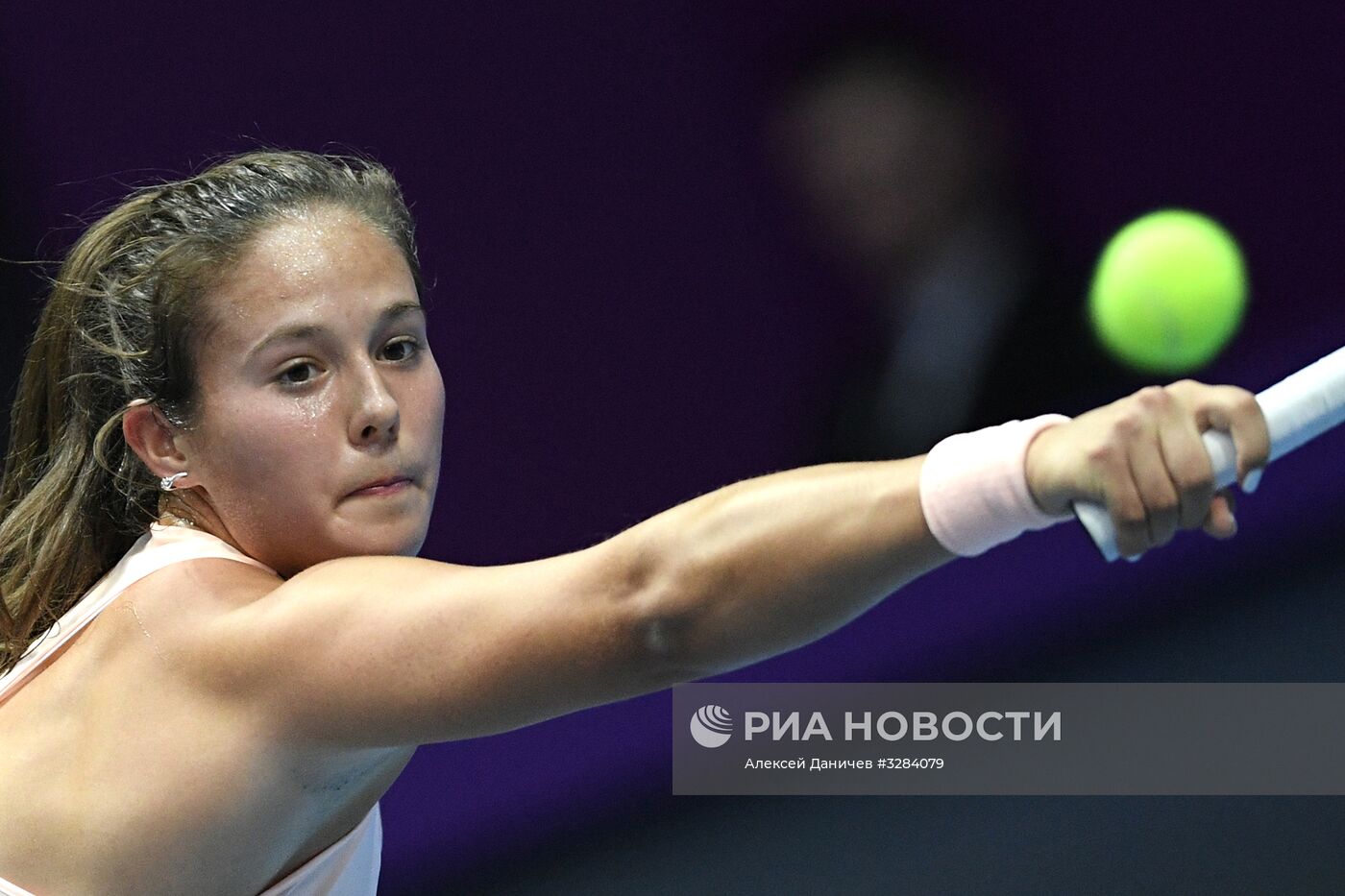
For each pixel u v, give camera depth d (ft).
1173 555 69.82
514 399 78.07
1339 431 73.72
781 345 78.07
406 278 29.55
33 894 28.07
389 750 29.25
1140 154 77.15
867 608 22.89
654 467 78.84
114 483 31.12
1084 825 56.29
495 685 23.95
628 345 78.54
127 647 28.30
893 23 75.82
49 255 74.64
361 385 28.48
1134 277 76.64
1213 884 51.83
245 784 27.09
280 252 28.55
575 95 77.30
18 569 32.12
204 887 28.17
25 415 33.45
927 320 76.48
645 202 77.92
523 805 65.57
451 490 77.51
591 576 23.34
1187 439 20.51
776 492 22.75
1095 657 66.28
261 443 28.37
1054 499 21.18
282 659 25.76
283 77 75.92
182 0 75.00
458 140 77.05
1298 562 68.08
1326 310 77.36
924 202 76.02
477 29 76.54
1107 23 76.38
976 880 54.54
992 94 76.23
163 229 29.63
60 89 74.69
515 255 77.77
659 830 62.28
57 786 28.17
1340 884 50.62
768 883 57.00
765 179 77.30
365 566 26.00
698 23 76.64
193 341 28.71
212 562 28.66
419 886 63.82
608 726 68.18
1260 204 77.66
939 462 21.98
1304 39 76.59
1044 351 76.59
